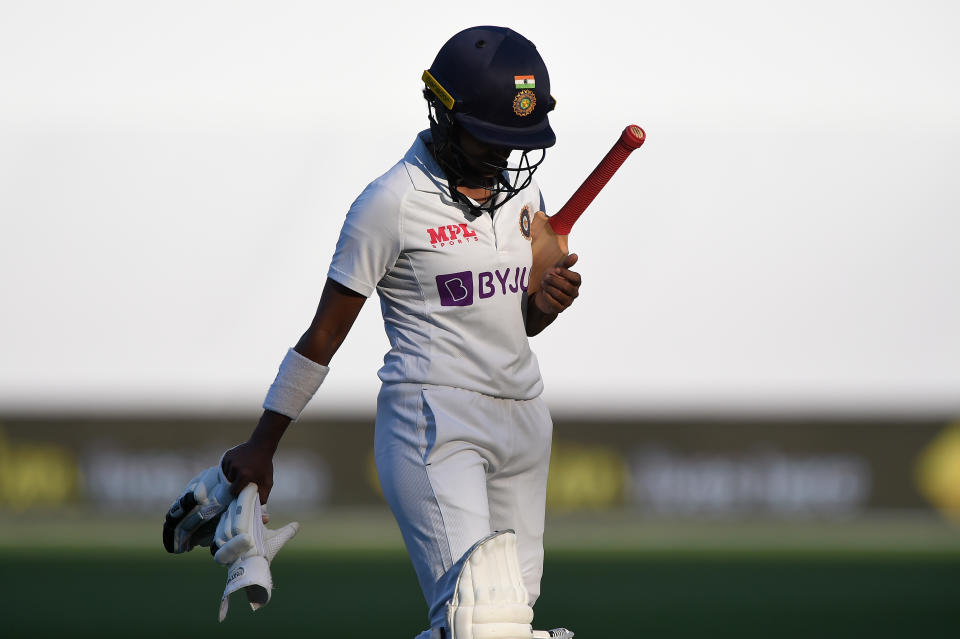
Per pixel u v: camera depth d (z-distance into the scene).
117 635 19.28
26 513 35.38
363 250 9.77
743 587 24.78
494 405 10.07
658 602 22.64
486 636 9.28
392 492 10.05
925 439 35.38
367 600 22.56
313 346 9.98
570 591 24.02
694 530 34.31
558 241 10.70
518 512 10.62
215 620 20.48
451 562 9.64
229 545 9.89
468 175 9.94
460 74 9.57
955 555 30.27
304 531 33.44
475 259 9.84
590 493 35.72
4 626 20.08
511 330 10.09
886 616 21.41
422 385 9.94
